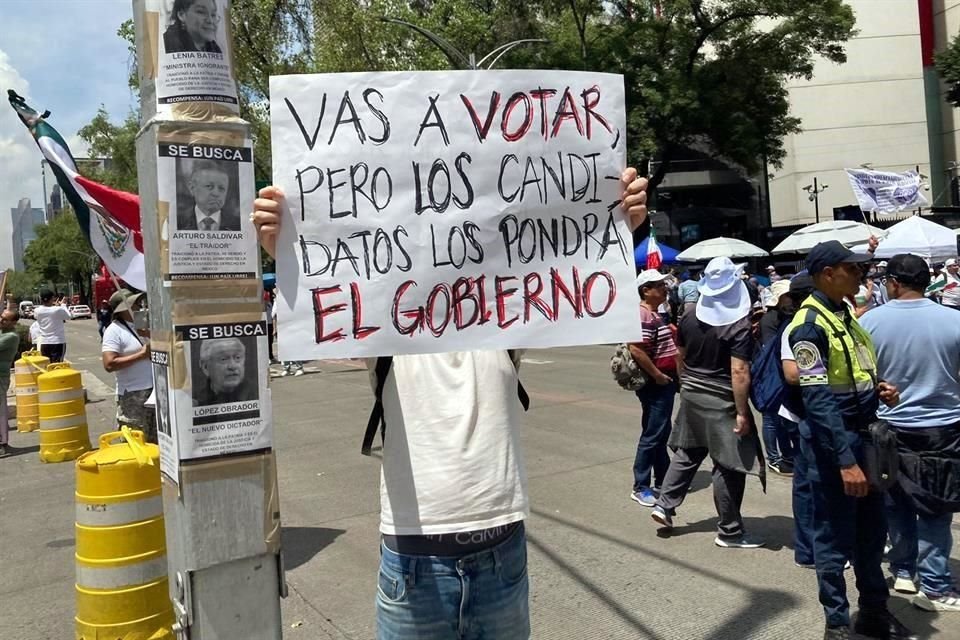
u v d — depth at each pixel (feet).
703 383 16.05
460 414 6.89
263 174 66.54
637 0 83.51
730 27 82.69
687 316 16.43
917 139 139.33
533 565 15.38
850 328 11.69
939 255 42.50
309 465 24.81
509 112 7.80
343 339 7.30
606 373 44.50
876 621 11.89
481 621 6.90
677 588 14.10
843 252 11.47
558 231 7.90
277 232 7.32
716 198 153.69
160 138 7.56
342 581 14.94
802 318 11.51
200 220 7.73
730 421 15.81
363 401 38.47
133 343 19.83
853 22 83.05
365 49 72.13
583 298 7.88
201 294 7.77
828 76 139.54
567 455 24.49
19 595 15.06
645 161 80.43
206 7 7.72
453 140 7.66
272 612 8.23
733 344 15.70
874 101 139.44
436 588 6.73
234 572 8.04
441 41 58.65
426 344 7.36
